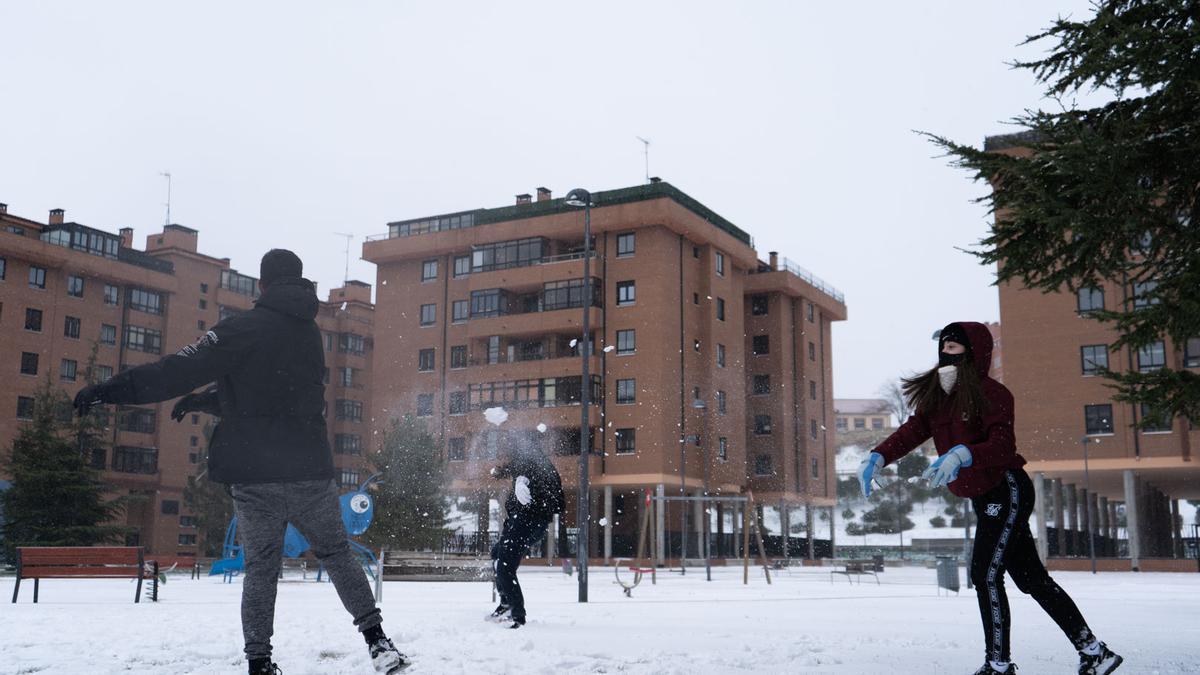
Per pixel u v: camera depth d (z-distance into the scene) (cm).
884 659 608
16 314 6078
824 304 7294
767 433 6681
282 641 692
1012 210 549
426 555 2691
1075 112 546
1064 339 4428
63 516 4253
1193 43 491
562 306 5738
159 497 6775
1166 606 1362
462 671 532
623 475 5381
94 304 6556
